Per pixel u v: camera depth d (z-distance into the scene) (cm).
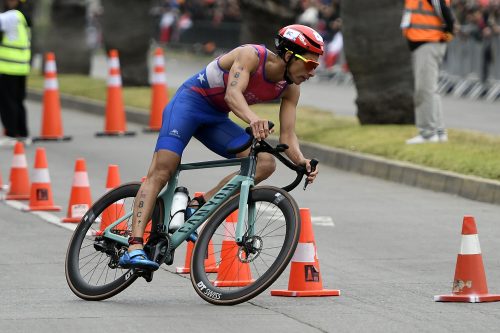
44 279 2170
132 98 5588
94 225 2055
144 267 1916
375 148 3753
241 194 1909
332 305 1927
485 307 1903
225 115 2002
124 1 5919
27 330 1731
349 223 2817
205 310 1877
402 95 4156
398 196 3244
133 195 2034
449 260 2369
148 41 5966
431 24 3678
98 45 11938
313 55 1906
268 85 1934
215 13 9700
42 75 7031
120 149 4247
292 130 1992
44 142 4481
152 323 1778
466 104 5891
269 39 5269
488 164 3278
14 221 2870
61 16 6856
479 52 6178
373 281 2150
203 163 1964
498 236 2623
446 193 3278
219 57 1948
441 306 1916
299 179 1942
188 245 2231
